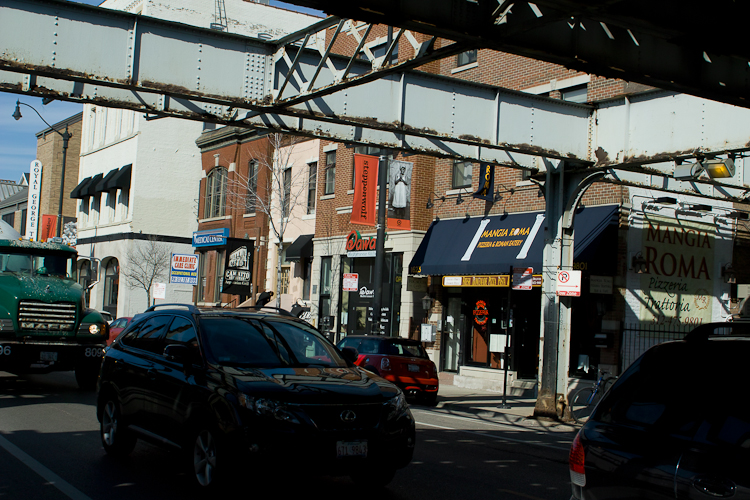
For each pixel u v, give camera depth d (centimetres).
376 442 665
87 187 4716
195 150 4428
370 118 1233
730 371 383
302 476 638
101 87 1145
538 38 858
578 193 1484
